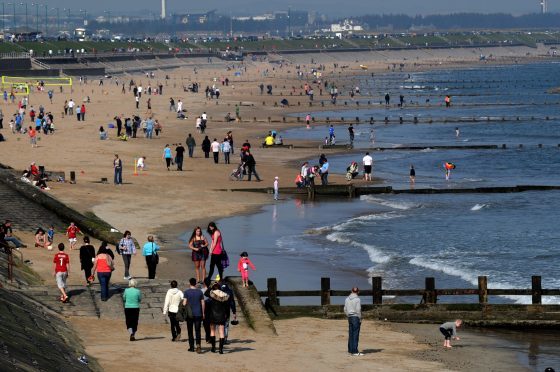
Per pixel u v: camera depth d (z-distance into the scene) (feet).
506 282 304.09
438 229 397.60
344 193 488.44
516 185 524.93
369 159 532.32
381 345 229.86
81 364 189.78
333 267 325.01
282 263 330.34
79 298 250.57
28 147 630.33
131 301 218.18
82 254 266.36
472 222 415.44
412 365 211.61
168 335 228.02
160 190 470.39
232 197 466.70
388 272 318.45
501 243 368.07
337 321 254.47
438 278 310.04
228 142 585.22
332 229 394.11
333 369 205.57
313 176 487.20
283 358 212.84
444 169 613.11
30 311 219.61
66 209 378.53
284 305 267.39
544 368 211.61
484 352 224.94
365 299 281.13
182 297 219.82
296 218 420.36
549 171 610.65
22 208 385.91
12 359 163.63
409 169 608.60
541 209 448.65
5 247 259.39
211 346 219.00
